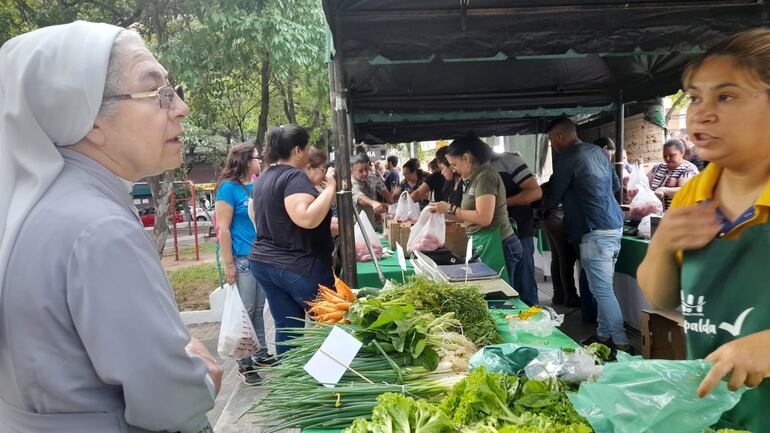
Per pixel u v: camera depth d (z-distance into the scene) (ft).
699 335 4.30
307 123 52.13
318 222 10.02
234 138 65.62
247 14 23.70
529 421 4.42
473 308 7.69
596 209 13.01
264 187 10.66
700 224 4.15
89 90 3.68
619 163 18.67
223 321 12.18
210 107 34.50
